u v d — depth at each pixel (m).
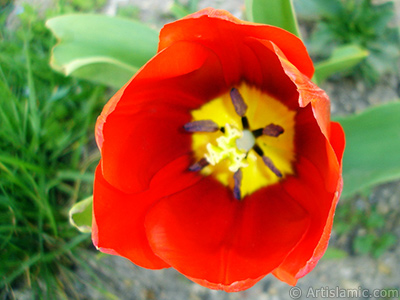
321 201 0.11
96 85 0.20
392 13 0.20
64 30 0.15
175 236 0.12
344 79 0.21
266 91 0.13
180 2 0.23
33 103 0.18
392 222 0.20
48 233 0.19
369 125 0.14
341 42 0.20
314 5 0.21
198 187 0.13
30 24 0.21
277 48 0.09
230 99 0.13
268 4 0.13
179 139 0.13
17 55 0.20
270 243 0.12
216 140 0.13
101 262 0.19
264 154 0.13
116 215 0.11
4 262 0.18
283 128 0.13
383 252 0.19
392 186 0.20
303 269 0.09
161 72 0.10
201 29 0.10
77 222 0.11
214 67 0.12
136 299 0.20
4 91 0.18
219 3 0.23
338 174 0.09
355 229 0.20
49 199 0.19
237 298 0.19
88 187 0.20
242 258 0.11
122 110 0.11
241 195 0.13
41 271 0.18
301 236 0.11
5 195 0.17
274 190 0.13
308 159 0.12
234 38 0.11
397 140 0.14
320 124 0.09
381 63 0.20
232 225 0.13
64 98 0.20
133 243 0.11
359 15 0.20
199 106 0.13
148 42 0.15
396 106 0.14
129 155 0.11
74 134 0.20
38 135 0.19
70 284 0.20
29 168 0.18
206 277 0.11
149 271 0.20
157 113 0.12
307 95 0.09
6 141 0.19
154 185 0.12
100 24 0.15
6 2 0.24
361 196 0.20
